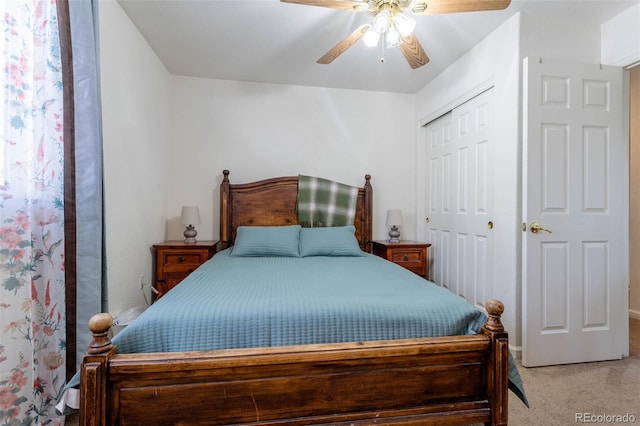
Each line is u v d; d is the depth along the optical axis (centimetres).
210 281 166
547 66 198
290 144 331
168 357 101
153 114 262
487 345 118
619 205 208
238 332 113
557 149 199
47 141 131
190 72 303
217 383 104
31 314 122
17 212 117
